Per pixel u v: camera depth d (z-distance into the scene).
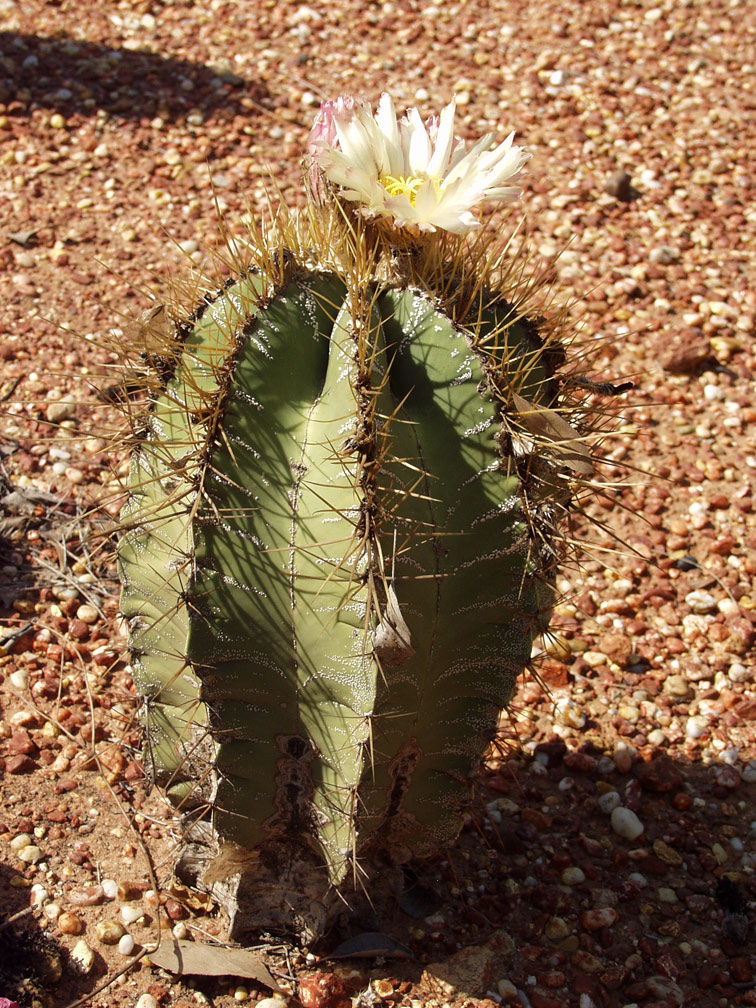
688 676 0.84
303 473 0.59
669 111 1.40
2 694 0.77
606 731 0.80
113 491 0.88
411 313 0.59
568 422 0.64
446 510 0.59
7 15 1.46
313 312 0.60
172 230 1.13
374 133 0.60
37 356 0.98
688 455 0.98
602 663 0.84
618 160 1.31
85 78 1.34
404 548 0.57
